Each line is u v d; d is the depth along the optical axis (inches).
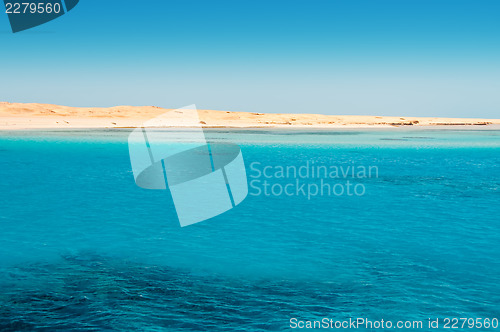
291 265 513.7
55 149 1984.5
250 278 474.0
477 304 414.0
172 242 601.6
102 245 583.2
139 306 404.2
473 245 596.1
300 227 690.8
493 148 2433.6
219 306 407.2
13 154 1753.2
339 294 435.5
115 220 723.4
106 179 1173.7
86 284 451.2
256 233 654.5
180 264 514.3
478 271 497.0
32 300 411.2
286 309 403.5
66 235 628.4
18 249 560.7
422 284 458.9
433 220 741.3
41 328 360.5
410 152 2132.1
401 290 444.1
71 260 522.6
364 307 408.5
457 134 4077.3
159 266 506.9
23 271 484.1
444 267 509.4
